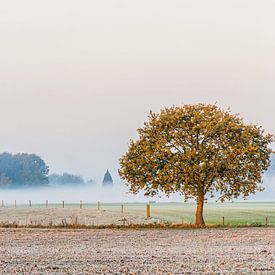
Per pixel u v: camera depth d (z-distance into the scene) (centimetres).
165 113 9494
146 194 9375
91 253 5391
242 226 9381
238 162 9125
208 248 5894
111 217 11769
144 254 5269
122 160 9450
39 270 4094
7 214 12619
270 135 9450
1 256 5122
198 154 9125
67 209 14400
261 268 4134
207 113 9444
